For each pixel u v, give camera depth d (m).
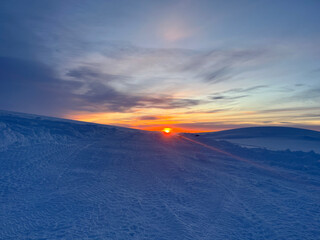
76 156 11.67
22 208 4.99
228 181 8.73
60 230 4.14
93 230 4.22
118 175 8.67
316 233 4.52
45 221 4.48
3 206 5.00
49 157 10.68
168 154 15.70
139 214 5.13
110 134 29.55
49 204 5.34
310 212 5.69
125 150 15.80
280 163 13.68
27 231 4.04
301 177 10.06
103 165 10.21
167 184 7.89
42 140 15.36
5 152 10.48
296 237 4.33
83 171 8.79
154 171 9.88
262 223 4.93
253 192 7.32
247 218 5.20
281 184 8.55
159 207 5.64
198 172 10.23
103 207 5.39
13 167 8.26
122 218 4.85
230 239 4.17
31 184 6.68
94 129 30.05
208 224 4.80
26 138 14.62
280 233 4.47
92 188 6.79
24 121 20.61
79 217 4.76
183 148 20.42
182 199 6.37
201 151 18.98
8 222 4.30
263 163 14.01
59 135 18.66
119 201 5.89
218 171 10.69
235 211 5.62
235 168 11.70
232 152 19.19
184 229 4.48
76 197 5.93
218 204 6.10
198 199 6.45
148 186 7.49
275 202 6.39
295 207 6.02
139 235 4.14
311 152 16.83
